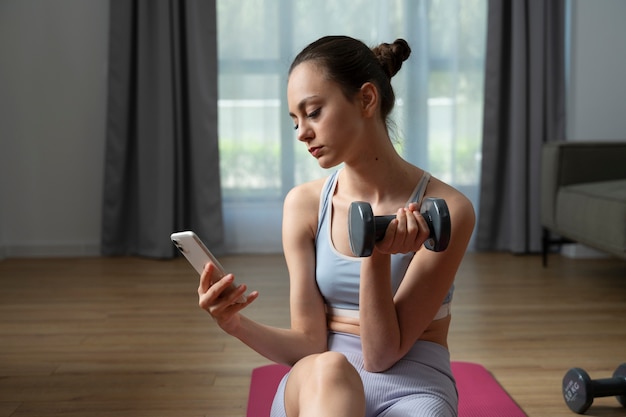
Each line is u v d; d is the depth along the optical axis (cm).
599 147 373
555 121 426
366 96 115
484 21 426
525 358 234
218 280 110
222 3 423
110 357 237
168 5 407
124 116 415
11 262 411
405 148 429
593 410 189
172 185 414
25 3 421
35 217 432
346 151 116
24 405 195
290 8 424
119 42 412
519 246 422
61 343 253
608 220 315
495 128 421
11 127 427
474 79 429
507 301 311
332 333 129
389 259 112
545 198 384
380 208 123
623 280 352
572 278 357
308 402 103
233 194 434
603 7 414
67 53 424
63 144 429
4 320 284
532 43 417
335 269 125
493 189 425
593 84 418
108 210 421
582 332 263
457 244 120
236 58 426
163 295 325
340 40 117
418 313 118
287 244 131
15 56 424
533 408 191
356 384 106
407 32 424
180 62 416
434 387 119
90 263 405
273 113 430
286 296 323
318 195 132
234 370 223
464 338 256
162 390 206
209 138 418
